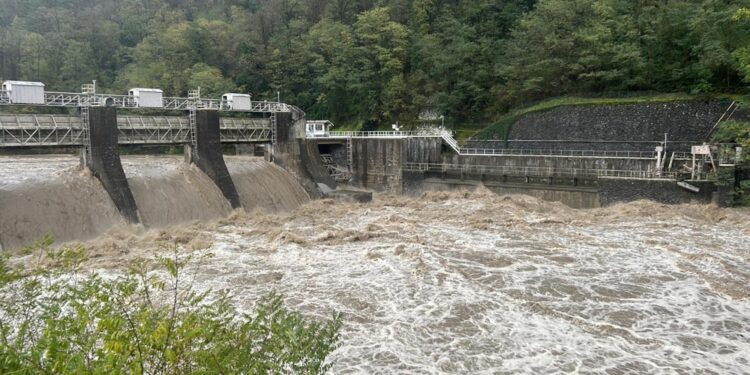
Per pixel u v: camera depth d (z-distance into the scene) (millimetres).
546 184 60219
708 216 46688
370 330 24625
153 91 50469
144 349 8672
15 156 74750
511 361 21953
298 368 11523
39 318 10977
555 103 69375
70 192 42875
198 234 42000
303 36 100250
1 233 37281
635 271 32688
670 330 24812
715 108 57875
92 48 112812
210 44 107500
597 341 23719
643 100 62656
